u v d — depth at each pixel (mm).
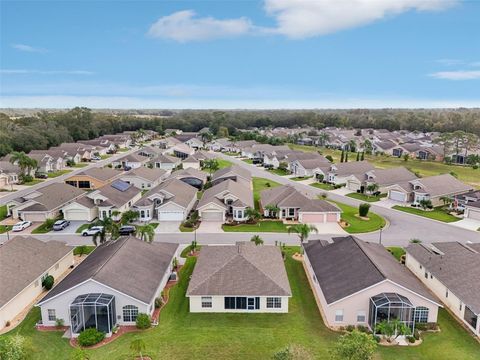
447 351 30828
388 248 53250
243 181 86938
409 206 76625
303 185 98188
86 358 28469
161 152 139750
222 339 32250
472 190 83312
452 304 37219
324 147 182250
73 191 77750
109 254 39812
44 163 110938
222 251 44312
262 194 79000
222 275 38094
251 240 51656
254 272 38406
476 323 33250
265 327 34219
